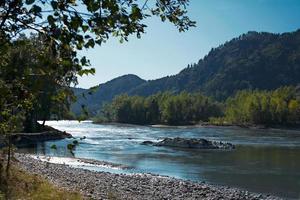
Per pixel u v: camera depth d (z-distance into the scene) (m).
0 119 4.91
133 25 4.20
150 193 29.14
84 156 53.88
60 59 3.94
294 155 57.75
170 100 183.62
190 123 176.88
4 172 20.61
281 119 160.00
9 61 4.02
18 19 3.79
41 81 4.06
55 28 3.78
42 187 21.39
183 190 31.27
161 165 47.06
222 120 173.50
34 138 65.38
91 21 3.88
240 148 68.25
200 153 60.56
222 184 35.50
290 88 192.50
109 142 75.94
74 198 21.34
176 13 4.74
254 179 38.16
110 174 36.66
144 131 117.00
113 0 3.87
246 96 190.12
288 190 33.22
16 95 4.14
